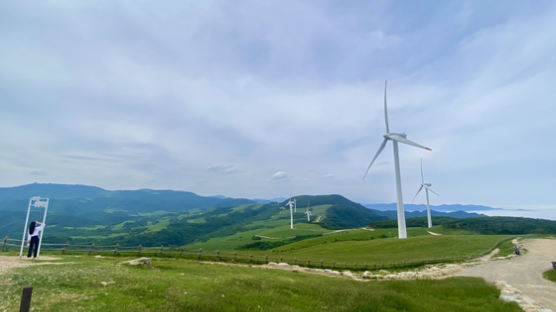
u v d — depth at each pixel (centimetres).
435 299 2248
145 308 1395
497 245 6362
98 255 4041
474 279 3053
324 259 5103
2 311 1191
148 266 2791
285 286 2205
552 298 2439
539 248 6022
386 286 2683
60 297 1430
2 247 3778
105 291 1608
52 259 3116
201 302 1573
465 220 16162
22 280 1700
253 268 3622
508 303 2161
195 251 4559
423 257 5016
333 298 1959
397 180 8688
